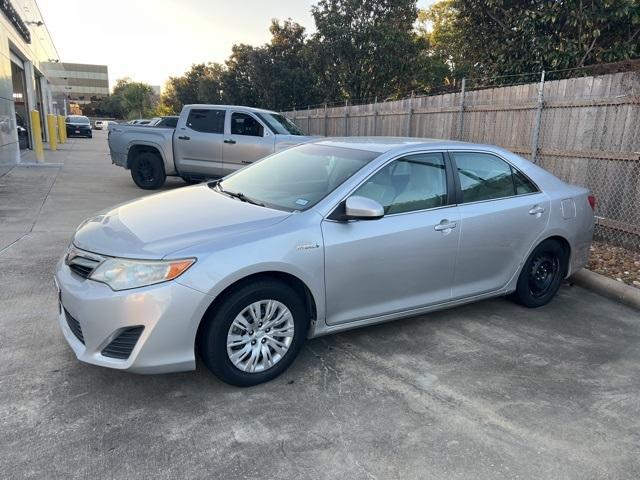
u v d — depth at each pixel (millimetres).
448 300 4273
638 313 5012
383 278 3811
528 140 7957
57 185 11555
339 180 3816
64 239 6746
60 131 28219
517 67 10906
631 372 3801
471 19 11539
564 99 7391
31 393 3174
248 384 3348
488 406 3270
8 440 2734
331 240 3520
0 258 5812
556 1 9703
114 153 11656
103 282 3053
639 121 6316
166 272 2996
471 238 4242
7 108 15000
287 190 3977
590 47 9672
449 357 3914
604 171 6812
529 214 4633
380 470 2643
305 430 2947
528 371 3752
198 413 3064
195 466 2617
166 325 2982
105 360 3039
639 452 2877
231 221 3453
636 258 6316
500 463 2730
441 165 4238
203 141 10773
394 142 4410
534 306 4969
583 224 5102
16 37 17594
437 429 3004
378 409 3184
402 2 23094
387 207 3855
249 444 2805
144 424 2934
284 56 31594
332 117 17141
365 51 22953
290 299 3400
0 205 8852
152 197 4242
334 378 3531
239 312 3227
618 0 9039
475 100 9328
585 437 2990
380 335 4242
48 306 4492
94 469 2557
